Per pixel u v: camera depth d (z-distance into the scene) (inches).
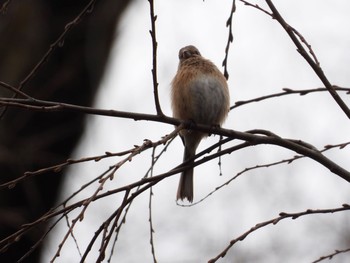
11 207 443.2
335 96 285.1
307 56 284.4
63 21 480.7
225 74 319.3
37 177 453.4
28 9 475.2
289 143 295.7
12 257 436.5
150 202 275.7
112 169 255.8
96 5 490.6
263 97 312.0
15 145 445.7
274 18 285.1
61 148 466.0
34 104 275.0
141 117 293.3
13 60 462.0
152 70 286.5
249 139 301.4
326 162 290.2
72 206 250.5
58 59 472.7
